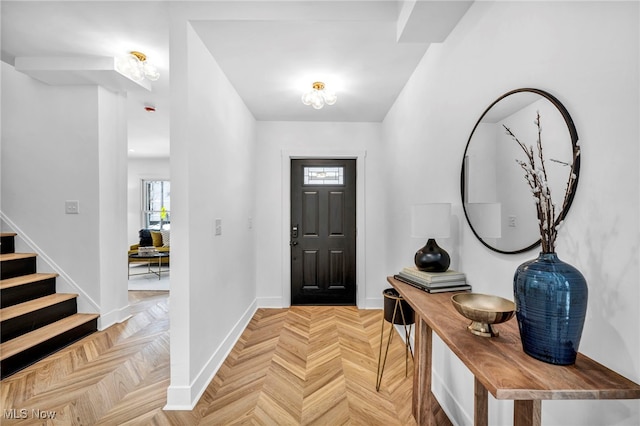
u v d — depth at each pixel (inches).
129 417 64.1
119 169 119.8
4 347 83.0
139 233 260.4
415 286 64.2
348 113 132.0
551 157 38.6
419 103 89.2
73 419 62.9
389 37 76.4
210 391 74.0
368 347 99.0
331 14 69.5
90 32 79.4
